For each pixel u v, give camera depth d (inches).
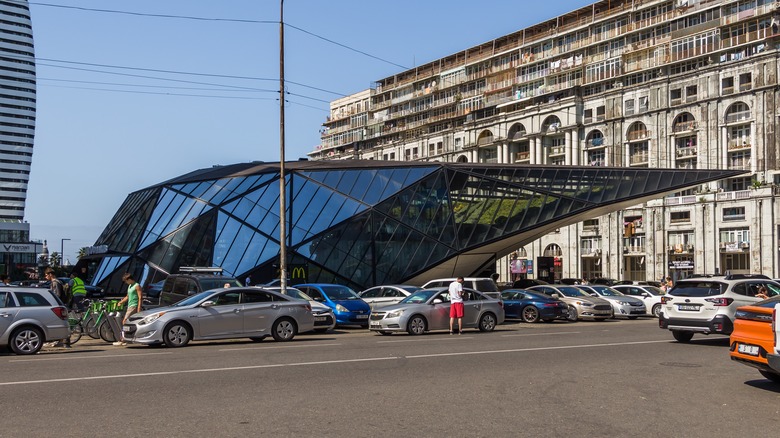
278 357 645.9
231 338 876.6
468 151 4188.0
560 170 1674.5
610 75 3440.0
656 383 494.3
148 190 1988.2
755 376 531.2
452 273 1721.2
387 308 980.6
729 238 2952.8
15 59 7726.4
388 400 422.6
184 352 710.5
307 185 1644.9
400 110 4948.3
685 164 3154.5
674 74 3198.8
